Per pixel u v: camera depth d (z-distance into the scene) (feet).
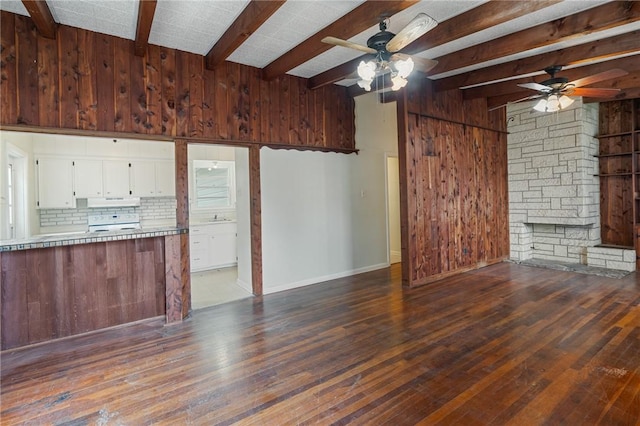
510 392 7.10
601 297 13.02
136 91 11.75
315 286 15.99
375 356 8.83
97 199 18.56
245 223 15.85
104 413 6.72
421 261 16.07
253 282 14.97
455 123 17.83
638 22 10.33
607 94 13.23
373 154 19.02
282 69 13.24
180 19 10.32
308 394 7.21
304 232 16.21
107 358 9.08
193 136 12.89
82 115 10.88
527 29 11.04
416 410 6.60
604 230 18.85
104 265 11.06
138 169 19.52
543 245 20.40
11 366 8.71
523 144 20.13
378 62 9.30
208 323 11.55
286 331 10.65
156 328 11.17
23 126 10.03
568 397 6.88
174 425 6.31
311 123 16.33
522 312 11.71
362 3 9.37
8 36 9.87
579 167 17.76
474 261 18.78
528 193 19.98
